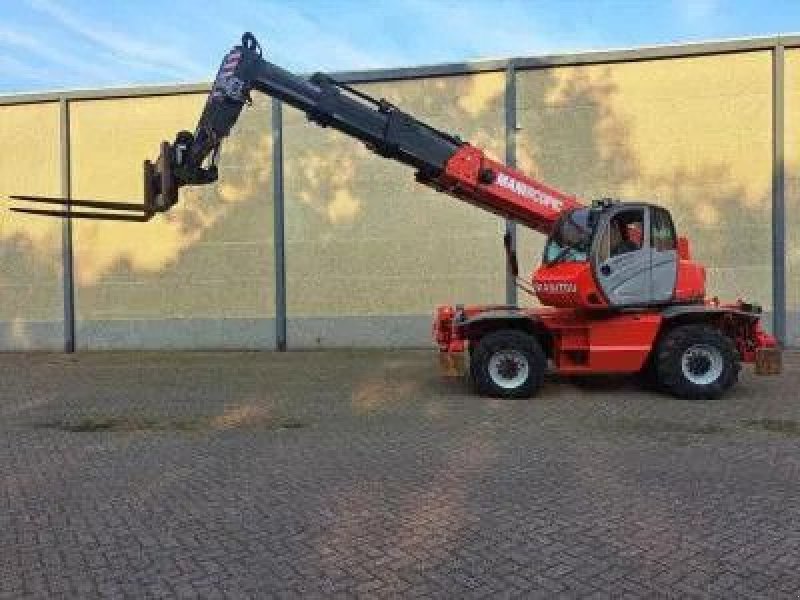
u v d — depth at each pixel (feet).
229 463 26.25
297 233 58.65
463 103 56.39
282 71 36.94
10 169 62.54
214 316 59.98
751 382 40.73
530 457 26.12
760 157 53.16
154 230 60.64
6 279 62.75
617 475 23.73
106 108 61.26
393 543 18.49
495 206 39.91
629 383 40.88
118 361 55.06
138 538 19.26
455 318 38.47
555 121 55.36
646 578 16.22
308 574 16.84
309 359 53.57
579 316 37.86
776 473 23.63
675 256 37.60
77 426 33.27
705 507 20.54
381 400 37.65
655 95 54.13
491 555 17.63
